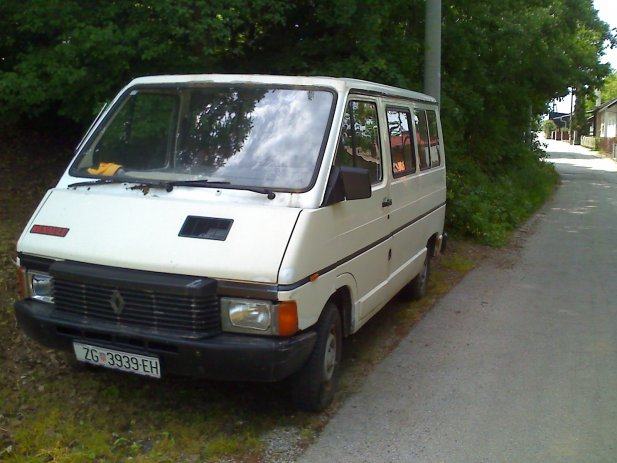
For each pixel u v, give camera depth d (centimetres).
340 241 477
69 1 734
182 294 404
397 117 638
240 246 416
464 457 432
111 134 529
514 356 621
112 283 418
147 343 416
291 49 930
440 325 712
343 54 928
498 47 1491
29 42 800
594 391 544
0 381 489
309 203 446
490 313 761
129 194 473
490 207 1324
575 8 1809
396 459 427
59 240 448
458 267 980
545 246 1198
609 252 1145
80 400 478
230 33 795
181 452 420
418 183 695
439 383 553
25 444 413
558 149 6356
